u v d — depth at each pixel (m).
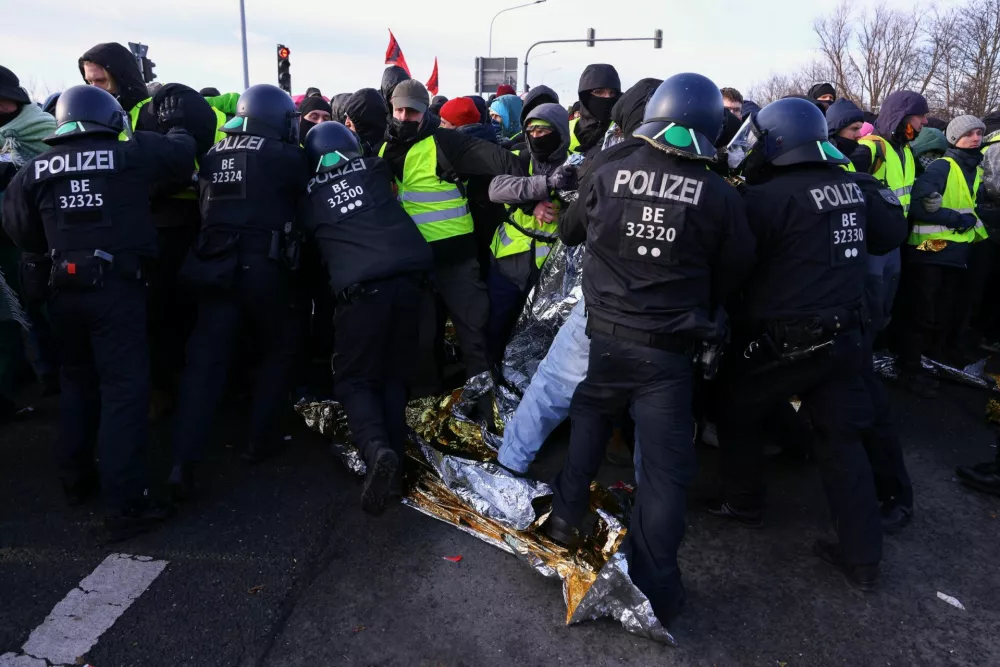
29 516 2.93
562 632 2.35
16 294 3.62
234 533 2.85
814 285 2.47
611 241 2.34
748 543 2.89
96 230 2.70
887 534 2.99
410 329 3.11
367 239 3.01
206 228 3.08
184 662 2.18
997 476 3.30
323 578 2.60
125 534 2.77
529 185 3.14
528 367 3.63
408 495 3.10
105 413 2.75
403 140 3.60
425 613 2.43
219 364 3.06
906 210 4.29
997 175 4.71
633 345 2.32
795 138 2.51
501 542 2.77
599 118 3.43
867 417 2.54
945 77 31.72
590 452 2.52
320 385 4.21
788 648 2.31
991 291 5.60
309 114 4.95
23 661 2.15
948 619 2.47
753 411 2.77
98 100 2.78
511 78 19.22
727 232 2.31
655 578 2.29
